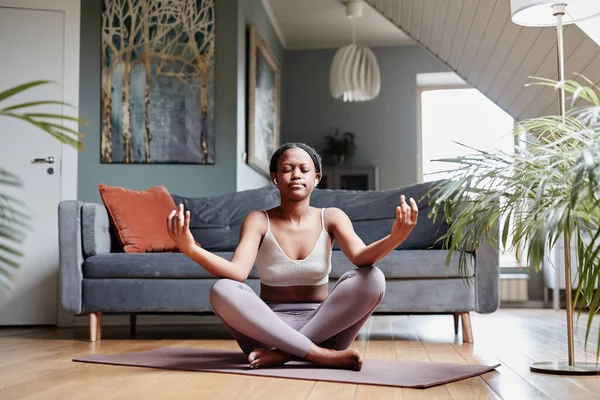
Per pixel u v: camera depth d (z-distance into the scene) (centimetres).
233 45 517
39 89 480
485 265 346
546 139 229
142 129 507
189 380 209
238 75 520
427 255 350
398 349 311
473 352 299
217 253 380
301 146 240
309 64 824
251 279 366
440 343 338
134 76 509
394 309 350
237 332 231
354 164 811
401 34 783
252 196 436
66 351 305
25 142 475
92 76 507
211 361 251
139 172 506
